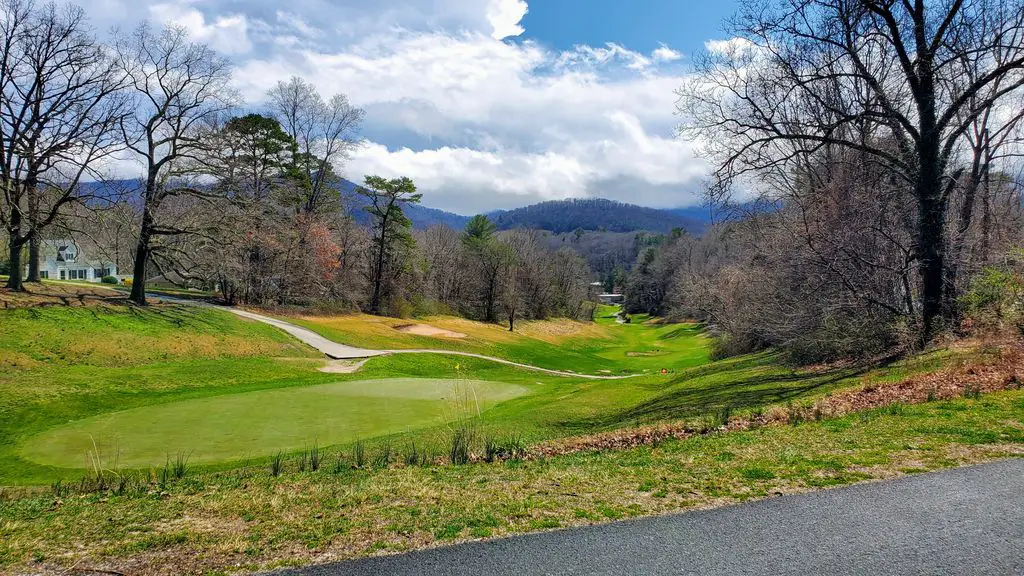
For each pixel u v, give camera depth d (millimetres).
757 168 15508
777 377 16562
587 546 4379
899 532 4332
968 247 16797
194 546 4734
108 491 7352
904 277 14859
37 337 21500
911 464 6117
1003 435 6949
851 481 5656
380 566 4168
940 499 4980
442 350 37781
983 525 4375
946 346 13531
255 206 33812
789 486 5664
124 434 12883
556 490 6164
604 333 79125
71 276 66375
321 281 44875
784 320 19500
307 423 14414
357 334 37969
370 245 54594
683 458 7523
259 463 10406
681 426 10859
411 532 4883
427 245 73062
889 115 14398
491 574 3945
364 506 5848
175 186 30766
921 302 15672
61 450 11461
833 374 14852
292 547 4641
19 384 16828
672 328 80750
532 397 20234
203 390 19500
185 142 29688
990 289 13188
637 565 3990
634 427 11930
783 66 15344
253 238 34969
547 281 77250
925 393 10242
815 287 16594
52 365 19984
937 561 3830
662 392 18250
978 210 18750
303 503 6109
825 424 8953
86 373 19656
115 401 16906
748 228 20984
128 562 4418
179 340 26047
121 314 26422
